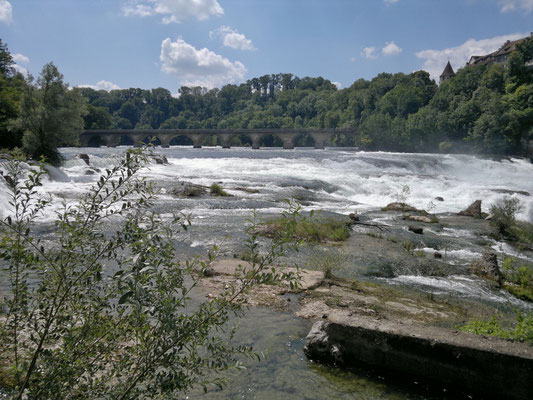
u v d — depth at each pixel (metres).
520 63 82.50
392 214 17.47
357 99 137.50
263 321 5.94
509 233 14.48
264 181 26.92
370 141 94.75
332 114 146.12
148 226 2.33
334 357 4.75
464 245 12.59
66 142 32.88
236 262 8.90
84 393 2.18
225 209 17.02
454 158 51.62
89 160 35.25
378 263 10.06
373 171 35.19
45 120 30.77
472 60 126.56
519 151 68.19
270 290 7.38
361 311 6.55
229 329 5.55
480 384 4.21
